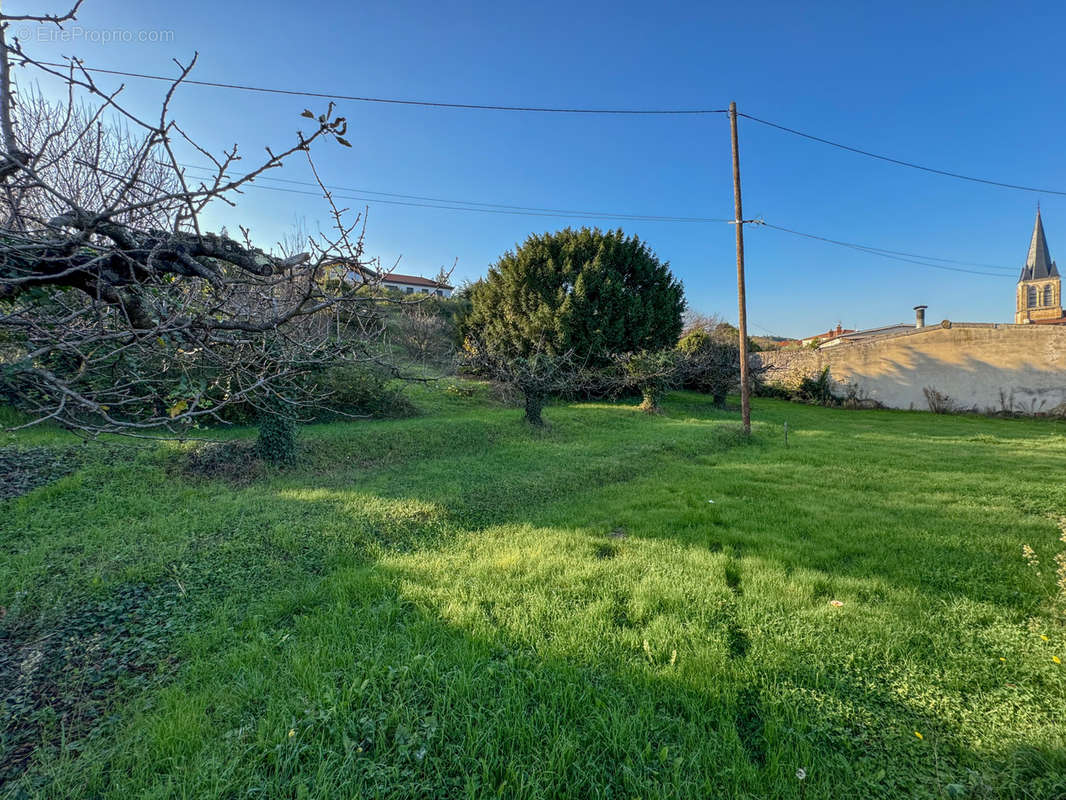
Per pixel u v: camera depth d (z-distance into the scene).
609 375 18.27
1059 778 2.12
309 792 2.12
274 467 7.73
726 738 2.44
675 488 7.50
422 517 5.80
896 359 21.41
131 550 4.62
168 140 1.70
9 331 2.08
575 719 2.59
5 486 6.02
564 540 5.21
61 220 1.74
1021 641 3.23
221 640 3.36
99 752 2.40
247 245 2.29
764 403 22.80
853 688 2.80
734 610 3.72
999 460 9.75
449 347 19.52
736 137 12.88
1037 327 18.53
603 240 19.78
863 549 4.97
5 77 1.56
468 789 2.14
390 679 2.80
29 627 3.49
